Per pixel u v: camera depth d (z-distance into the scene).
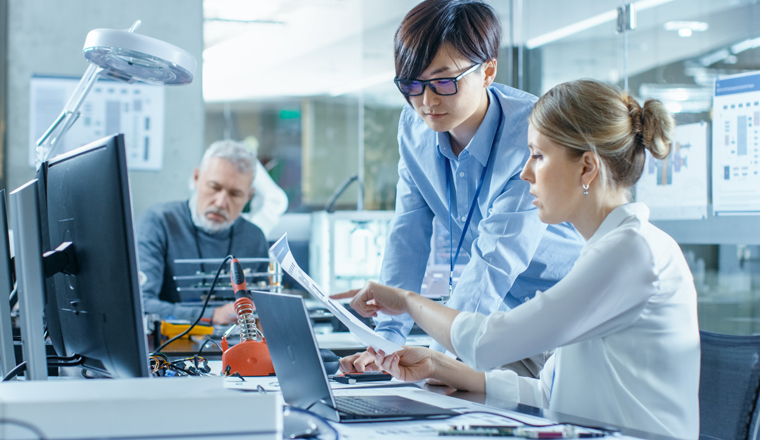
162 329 2.24
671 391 0.98
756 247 2.74
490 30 1.46
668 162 3.04
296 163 5.40
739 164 2.80
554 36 3.59
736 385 1.14
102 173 0.90
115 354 0.93
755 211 2.73
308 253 3.70
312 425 0.78
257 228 3.50
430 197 1.74
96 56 1.60
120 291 0.88
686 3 3.00
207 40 5.01
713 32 2.92
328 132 5.44
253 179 3.45
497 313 1.02
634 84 3.22
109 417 0.58
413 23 1.43
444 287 2.45
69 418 0.58
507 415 0.92
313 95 5.30
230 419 0.60
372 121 4.66
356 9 4.83
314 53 5.17
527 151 1.51
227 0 4.82
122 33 1.55
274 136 5.32
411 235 1.77
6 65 3.33
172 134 3.51
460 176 1.64
